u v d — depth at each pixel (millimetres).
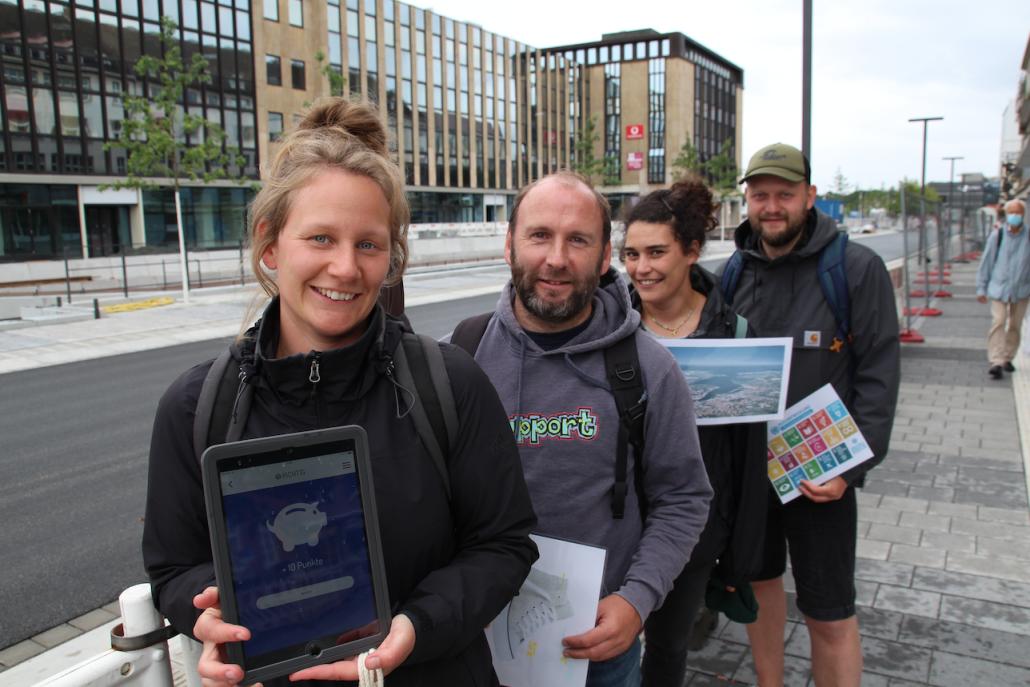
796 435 2668
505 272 30797
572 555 1730
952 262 26859
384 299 2324
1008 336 8648
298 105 39188
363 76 44062
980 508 4793
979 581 3830
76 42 29625
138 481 6184
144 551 1343
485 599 1299
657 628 2357
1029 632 3346
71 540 4945
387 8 45656
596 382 1869
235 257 32688
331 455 1214
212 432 1293
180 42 33031
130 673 1536
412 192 48844
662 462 1879
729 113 86562
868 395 2637
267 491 1169
